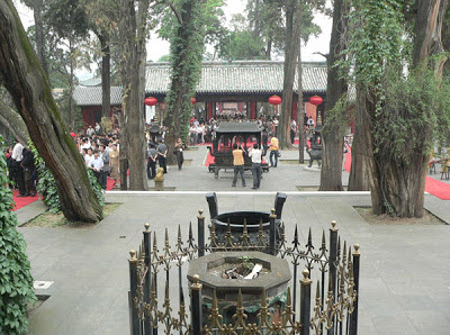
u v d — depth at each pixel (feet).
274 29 118.62
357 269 13.79
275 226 18.30
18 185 48.60
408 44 41.78
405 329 20.15
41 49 96.02
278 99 122.21
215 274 13.44
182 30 84.79
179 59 85.66
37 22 94.63
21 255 19.74
